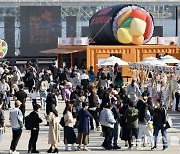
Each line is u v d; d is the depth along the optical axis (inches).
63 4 6097.4
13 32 5241.1
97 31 4498.0
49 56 5167.3
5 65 4045.3
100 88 2316.7
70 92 2524.6
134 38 4244.6
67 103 1836.9
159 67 3006.9
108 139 1836.9
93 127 2177.7
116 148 1851.6
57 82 3408.0
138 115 1838.1
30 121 1780.3
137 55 4205.2
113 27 4229.8
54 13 5147.6
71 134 1824.6
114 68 3580.2
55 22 5152.6
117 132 1846.7
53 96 2269.9
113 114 1843.0
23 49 5157.5
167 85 2935.5
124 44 4281.5
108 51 4148.6
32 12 5137.8
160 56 3973.9
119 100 1967.3
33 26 5147.6
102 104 2009.1
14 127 1745.8
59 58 4766.2
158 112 1827.0
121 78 3248.0
